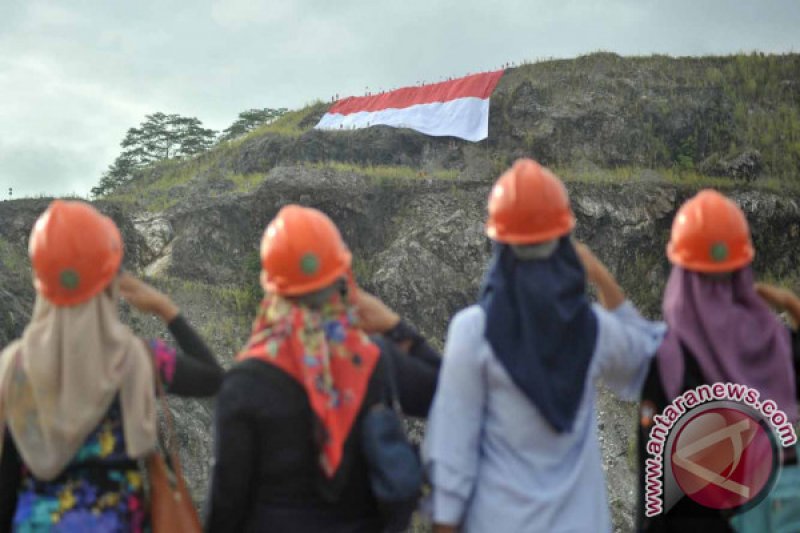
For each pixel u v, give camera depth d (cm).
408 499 414
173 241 3984
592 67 5222
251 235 3962
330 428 414
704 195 471
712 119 4912
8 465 433
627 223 3984
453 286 3728
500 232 436
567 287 432
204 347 470
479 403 440
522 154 4719
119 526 427
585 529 437
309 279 423
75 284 411
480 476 446
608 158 4728
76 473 428
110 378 416
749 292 465
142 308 471
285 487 422
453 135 4631
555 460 438
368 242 3947
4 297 2456
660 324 489
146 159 8719
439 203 4019
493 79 4738
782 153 4744
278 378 417
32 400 420
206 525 436
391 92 5022
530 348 428
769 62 5366
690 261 459
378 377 432
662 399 467
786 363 464
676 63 5356
